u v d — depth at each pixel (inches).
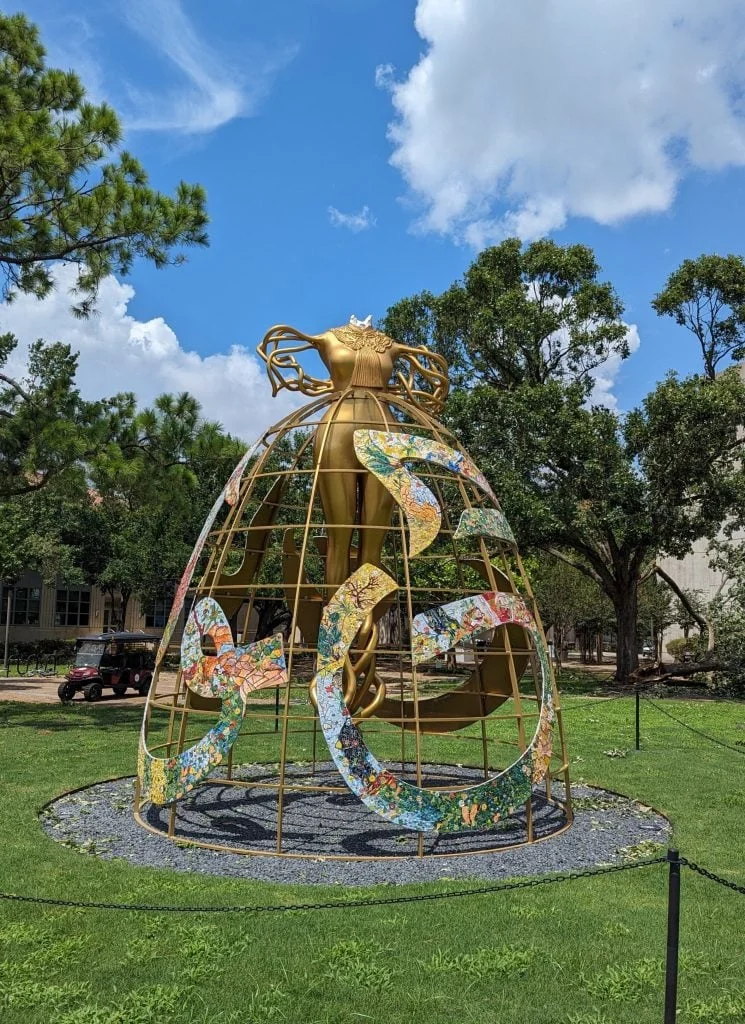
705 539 1756.9
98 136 717.9
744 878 315.9
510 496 1068.5
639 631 2178.9
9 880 294.2
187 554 1437.0
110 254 767.1
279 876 306.7
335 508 382.0
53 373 1256.8
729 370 1177.4
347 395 397.1
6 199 730.8
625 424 1112.2
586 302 1224.2
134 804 407.2
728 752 619.2
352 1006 203.0
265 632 1523.1
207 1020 194.7
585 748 637.9
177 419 824.9
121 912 261.6
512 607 369.1
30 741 641.0
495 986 215.6
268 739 681.0
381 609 427.5
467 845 356.5
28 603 1862.7
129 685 1034.7
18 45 767.7
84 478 751.7
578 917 265.6
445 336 1343.5
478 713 495.5
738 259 1212.5
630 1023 195.9
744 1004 205.5
